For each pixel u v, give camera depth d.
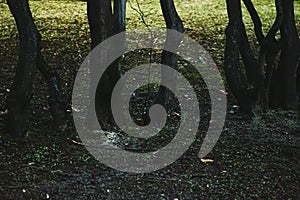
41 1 15.70
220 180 4.54
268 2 15.75
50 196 4.16
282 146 5.26
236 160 4.92
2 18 12.47
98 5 5.07
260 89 5.89
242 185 4.47
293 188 4.47
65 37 10.52
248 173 4.68
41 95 6.61
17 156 4.77
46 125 5.48
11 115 5.11
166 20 5.47
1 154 4.79
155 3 15.28
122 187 4.35
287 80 6.16
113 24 5.19
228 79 5.91
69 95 6.53
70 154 4.87
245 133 5.54
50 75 5.28
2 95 6.66
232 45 5.82
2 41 10.05
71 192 4.23
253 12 6.00
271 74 6.04
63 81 7.35
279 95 6.24
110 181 4.43
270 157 5.02
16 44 9.84
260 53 5.97
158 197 4.21
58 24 11.93
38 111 5.91
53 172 4.53
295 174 4.72
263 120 5.89
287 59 6.12
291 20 6.09
